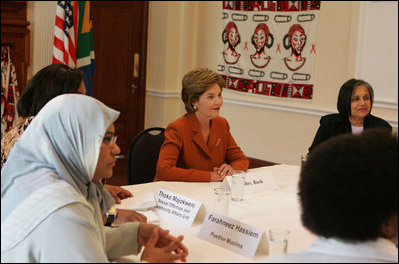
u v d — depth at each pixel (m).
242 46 5.71
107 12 6.20
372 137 1.15
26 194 1.38
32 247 1.33
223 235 1.73
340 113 3.22
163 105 6.37
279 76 5.37
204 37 6.21
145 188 2.47
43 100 2.34
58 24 4.77
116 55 6.32
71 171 1.46
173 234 1.84
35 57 5.41
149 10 6.43
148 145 3.22
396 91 4.40
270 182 2.55
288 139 5.34
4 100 5.10
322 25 4.98
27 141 1.46
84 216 1.37
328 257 1.17
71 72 2.39
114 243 1.62
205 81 2.82
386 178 1.09
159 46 6.37
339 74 4.86
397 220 1.13
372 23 4.54
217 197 2.00
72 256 1.31
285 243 1.59
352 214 1.11
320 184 1.14
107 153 1.50
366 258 1.14
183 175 2.67
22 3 5.25
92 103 1.45
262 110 5.57
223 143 3.00
